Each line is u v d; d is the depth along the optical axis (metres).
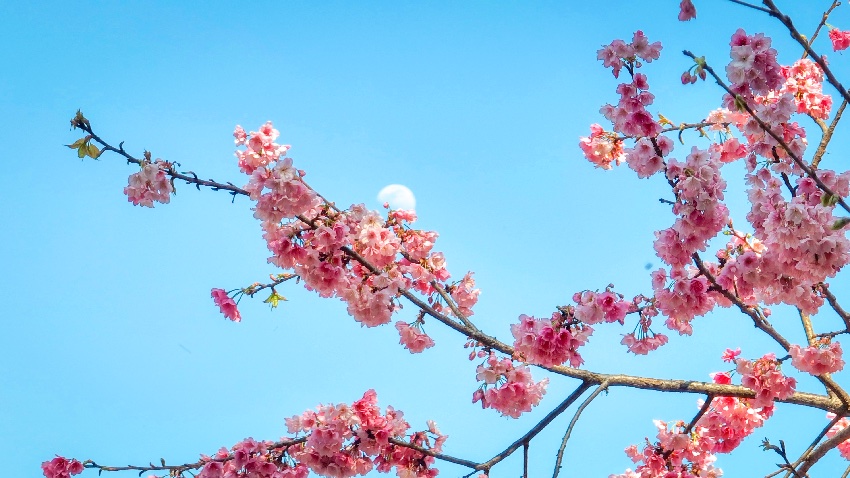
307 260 5.38
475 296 6.23
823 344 5.41
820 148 6.21
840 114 6.30
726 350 5.91
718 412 6.10
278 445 5.69
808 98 6.41
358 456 5.74
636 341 5.42
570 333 4.96
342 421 5.59
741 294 5.38
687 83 4.51
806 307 5.25
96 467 5.52
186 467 5.63
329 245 5.34
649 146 5.07
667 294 5.23
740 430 6.09
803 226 4.69
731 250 5.61
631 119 5.03
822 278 4.80
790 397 5.86
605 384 5.50
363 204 5.49
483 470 5.40
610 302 4.96
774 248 4.93
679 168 4.95
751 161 5.20
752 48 4.76
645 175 5.09
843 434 5.62
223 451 5.77
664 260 5.14
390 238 5.53
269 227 5.41
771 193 4.96
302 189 5.13
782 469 5.74
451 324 5.59
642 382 5.64
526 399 5.19
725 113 6.43
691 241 5.04
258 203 5.20
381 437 5.59
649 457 5.90
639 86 4.99
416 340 5.66
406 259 6.11
